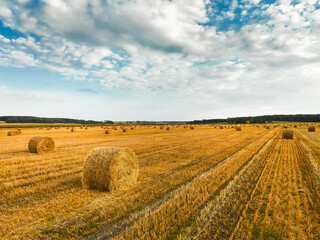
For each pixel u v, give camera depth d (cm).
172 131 4472
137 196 692
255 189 717
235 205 589
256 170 976
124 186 798
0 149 1806
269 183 786
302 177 853
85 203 641
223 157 1323
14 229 492
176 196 667
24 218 541
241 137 2723
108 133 3825
